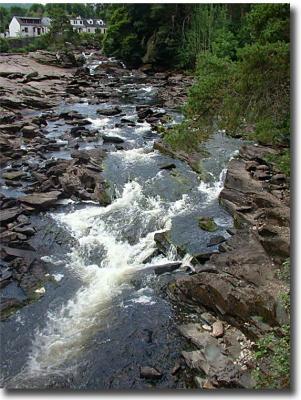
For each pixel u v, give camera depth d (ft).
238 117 49.65
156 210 57.98
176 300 42.65
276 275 39.93
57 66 172.76
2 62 163.32
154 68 176.45
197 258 46.29
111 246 51.85
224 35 122.01
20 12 367.86
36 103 109.40
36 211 58.85
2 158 73.61
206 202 59.77
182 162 72.28
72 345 37.96
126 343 37.81
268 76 47.01
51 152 78.54
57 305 42.57
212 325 38.14
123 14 187.42
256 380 30.60
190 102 53.16
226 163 68.59
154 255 50.03
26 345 38.04
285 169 57.57
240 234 49.14
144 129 91.76
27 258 49.01
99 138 85.81
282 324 34.04
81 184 64.59
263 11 52.13
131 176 66.69
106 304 42.65
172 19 172.86
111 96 126.21
